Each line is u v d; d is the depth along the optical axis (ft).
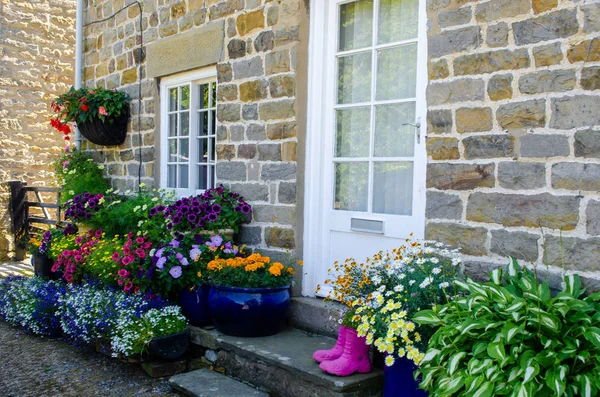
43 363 14.19
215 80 17.37
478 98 10.31
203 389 11.66
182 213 14.84
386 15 12.75
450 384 8.09
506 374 7.78
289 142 13.93
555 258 9.37
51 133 29.25
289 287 13.50
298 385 10.92
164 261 13.70
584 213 9.09
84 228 19.02
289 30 13.91
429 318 8.89
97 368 13.82
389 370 9.84
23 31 28.14
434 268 9.55
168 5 18.13
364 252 12.97
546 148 9.48
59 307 15.76
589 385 7.40
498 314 8.57
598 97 8.94
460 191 10.57
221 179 16.02
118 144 20.93
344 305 12.77
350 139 13.43
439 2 10.82
